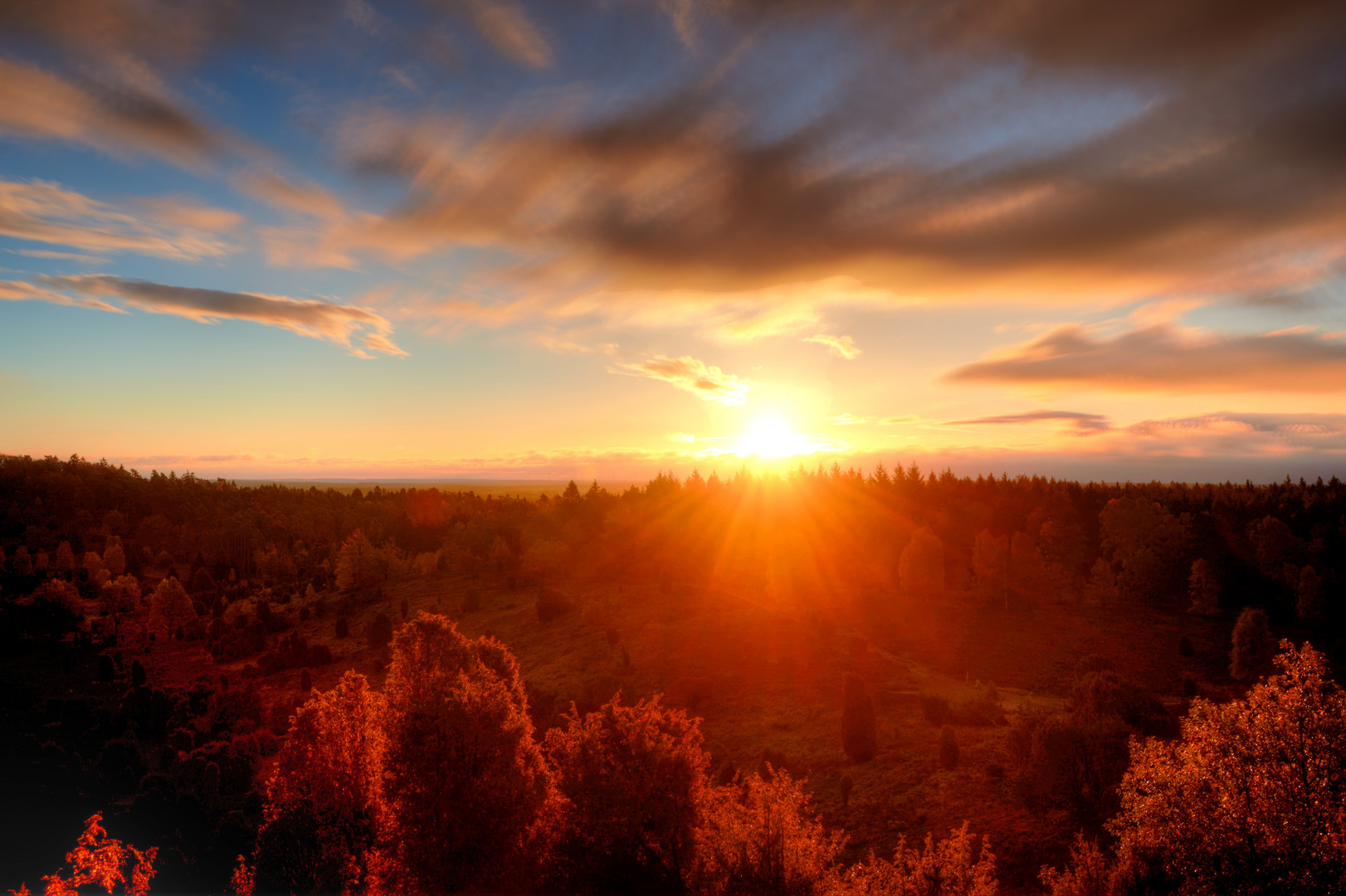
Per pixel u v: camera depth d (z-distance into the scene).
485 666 30.39
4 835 46.38
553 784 27.41
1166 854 20.44
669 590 109.50
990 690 63.56
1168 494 174.75
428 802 23.95
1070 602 112.31
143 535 195.62
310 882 25.14
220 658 107.12
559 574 129.75
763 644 81.81
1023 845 33.69
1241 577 118.56
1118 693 43.19
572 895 25.52
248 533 184.12
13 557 156.88
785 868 21.30
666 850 26.00
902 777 45.56
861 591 119.19
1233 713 20.28
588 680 77.88
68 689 89.06
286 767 28.44
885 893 20.47
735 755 56.16
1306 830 17.84
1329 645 93.25
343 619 112.44
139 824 41.31
